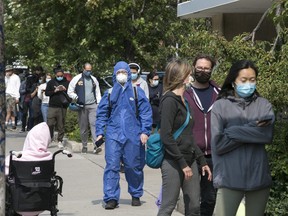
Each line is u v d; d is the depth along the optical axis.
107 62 24.12
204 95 8.91
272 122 7.20
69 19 24.11
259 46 11.99
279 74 9.90
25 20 28.58
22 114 28.42
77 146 20.75
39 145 9.26
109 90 11.82
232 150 7.18
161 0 24.52
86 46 23.83
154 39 24.81
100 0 22.64
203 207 9.00
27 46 31.61
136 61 24.69
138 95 11.72
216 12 17.45
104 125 11.83
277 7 10.88
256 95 7.41
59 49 25.27
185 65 8.26
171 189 8.20
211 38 11.99
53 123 21.03
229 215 7.22
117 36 23.66
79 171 16.47
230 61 11.81
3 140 6.31
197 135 8.79
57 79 21.03
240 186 7.10
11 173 9.18
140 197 12.49
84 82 19.55
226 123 7.29
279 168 9.26
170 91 8.28
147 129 11.70
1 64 6.17
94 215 11.31
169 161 8.19
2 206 6.36
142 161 11.87
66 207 12.02
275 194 9.40
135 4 23.81
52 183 9.36
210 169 8.81
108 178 11.77
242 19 17.84
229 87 7.50
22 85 28.50
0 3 6.11
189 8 17.66
